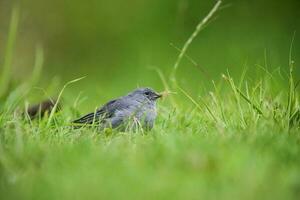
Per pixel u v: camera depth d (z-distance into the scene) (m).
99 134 11.94
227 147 9.77
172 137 10.54
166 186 8.22
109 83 25.27
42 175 9.03
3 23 25.50
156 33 29.62
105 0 31.39
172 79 14.72
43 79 26.14
